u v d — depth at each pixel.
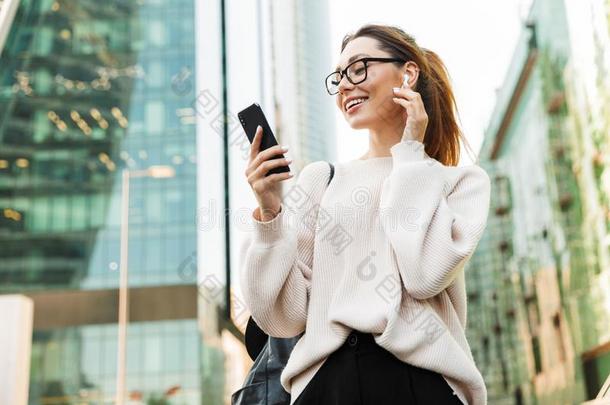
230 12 22.58
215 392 28.22
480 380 1.36
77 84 29.80
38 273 28.95
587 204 29.14
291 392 1.43
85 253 29.27
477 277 48.56
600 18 25.19
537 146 35.16
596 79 26.55
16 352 8.95
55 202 29.47
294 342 1.59
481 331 49.66
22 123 29.53
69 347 28.50
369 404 1.33
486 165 45.84
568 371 31.83
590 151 28.23
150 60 30.44
